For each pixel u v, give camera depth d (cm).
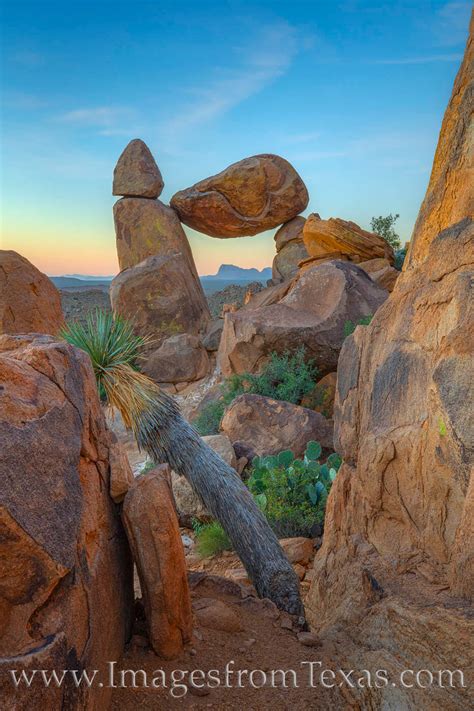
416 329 486
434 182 539
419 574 410
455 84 532
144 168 2494
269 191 2511
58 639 252
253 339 1448
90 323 662
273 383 1431
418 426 445
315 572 604
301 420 1160
